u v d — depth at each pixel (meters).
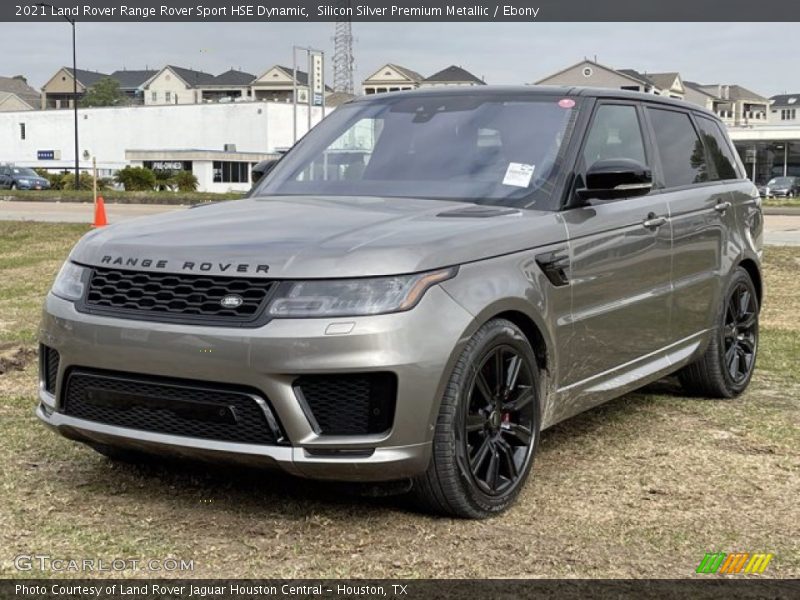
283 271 3.35
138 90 144.50
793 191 50.25
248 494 3.92
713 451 4.71
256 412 3.36
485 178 4.33
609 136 4.77
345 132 4.89
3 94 141.38
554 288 4.03
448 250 3.55
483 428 3.70
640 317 4.73
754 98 133.38
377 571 3.20
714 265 5.54
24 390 5.75
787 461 4.56
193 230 3.74
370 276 3.36
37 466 4.23
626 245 4.56
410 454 3.39
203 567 3.20
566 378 4.20
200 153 64.75
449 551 3.38
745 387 6.01
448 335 3.44
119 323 3.48
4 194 35.94
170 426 3.50
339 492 3.96
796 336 8.20
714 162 5.86
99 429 3.60
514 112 4.64
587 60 94.00
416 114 4.82
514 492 3.85
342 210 3.99
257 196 4.63
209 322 3.37
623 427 5.17
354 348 3.28
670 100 5.57
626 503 3.94
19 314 9.05
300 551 3.35
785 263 13.06
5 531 3.46
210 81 145.50
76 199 35.03
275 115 70.38
